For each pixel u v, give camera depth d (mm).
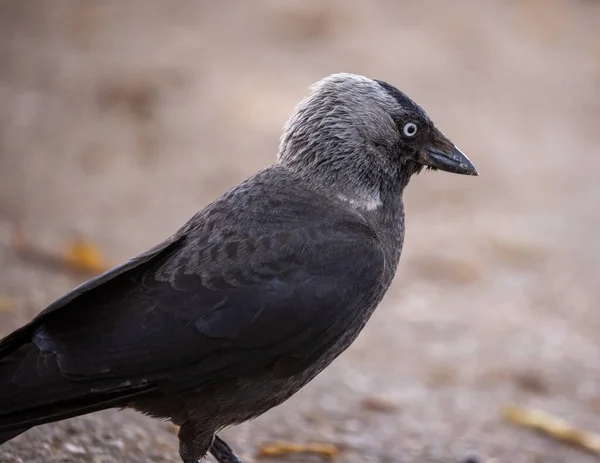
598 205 18609
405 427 11578
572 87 22875
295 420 11266
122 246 15227
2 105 19719
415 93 21625
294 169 8852
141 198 17125
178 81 21375
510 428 11906
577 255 16922
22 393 7426
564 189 19078
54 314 7672
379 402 12031
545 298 15586
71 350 7586
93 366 7578
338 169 8781
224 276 7863
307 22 24609
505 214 18141
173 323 7730
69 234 15234
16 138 18594
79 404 7629
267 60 22672
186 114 20016
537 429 11852
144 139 19078
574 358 13859
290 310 7918
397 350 13703
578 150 20469
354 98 8859
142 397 7945
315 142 8797
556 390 13000
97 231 15641
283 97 20891
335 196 8727
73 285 13156
